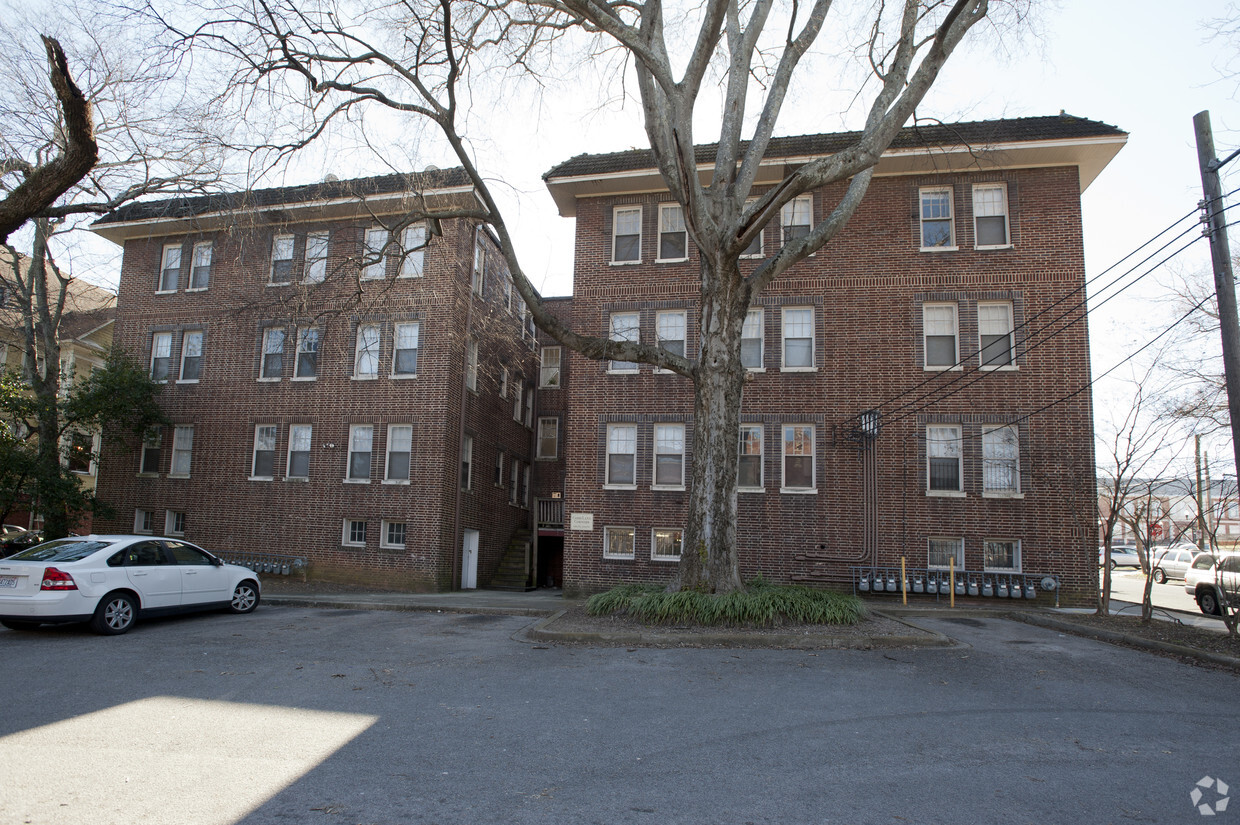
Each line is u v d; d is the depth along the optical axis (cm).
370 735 614
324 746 584
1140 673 909
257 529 2198
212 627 1240
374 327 2227
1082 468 1769
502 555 2597
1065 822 445
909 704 723
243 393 2277
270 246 2288
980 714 689
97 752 563
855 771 531
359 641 1106
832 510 1852
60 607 1097
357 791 489
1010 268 1862
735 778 516
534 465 2881
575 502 1984
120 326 2420
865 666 916
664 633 1105
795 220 1980
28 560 1154
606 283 2061
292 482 2194
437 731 626
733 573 1262
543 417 2914
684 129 1215
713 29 1169
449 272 2178
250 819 442
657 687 791
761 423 1919
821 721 659
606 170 2033
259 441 2256
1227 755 577
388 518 2111
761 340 1956
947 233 1916
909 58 1252
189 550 1341
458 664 922
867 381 1881
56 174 1117
